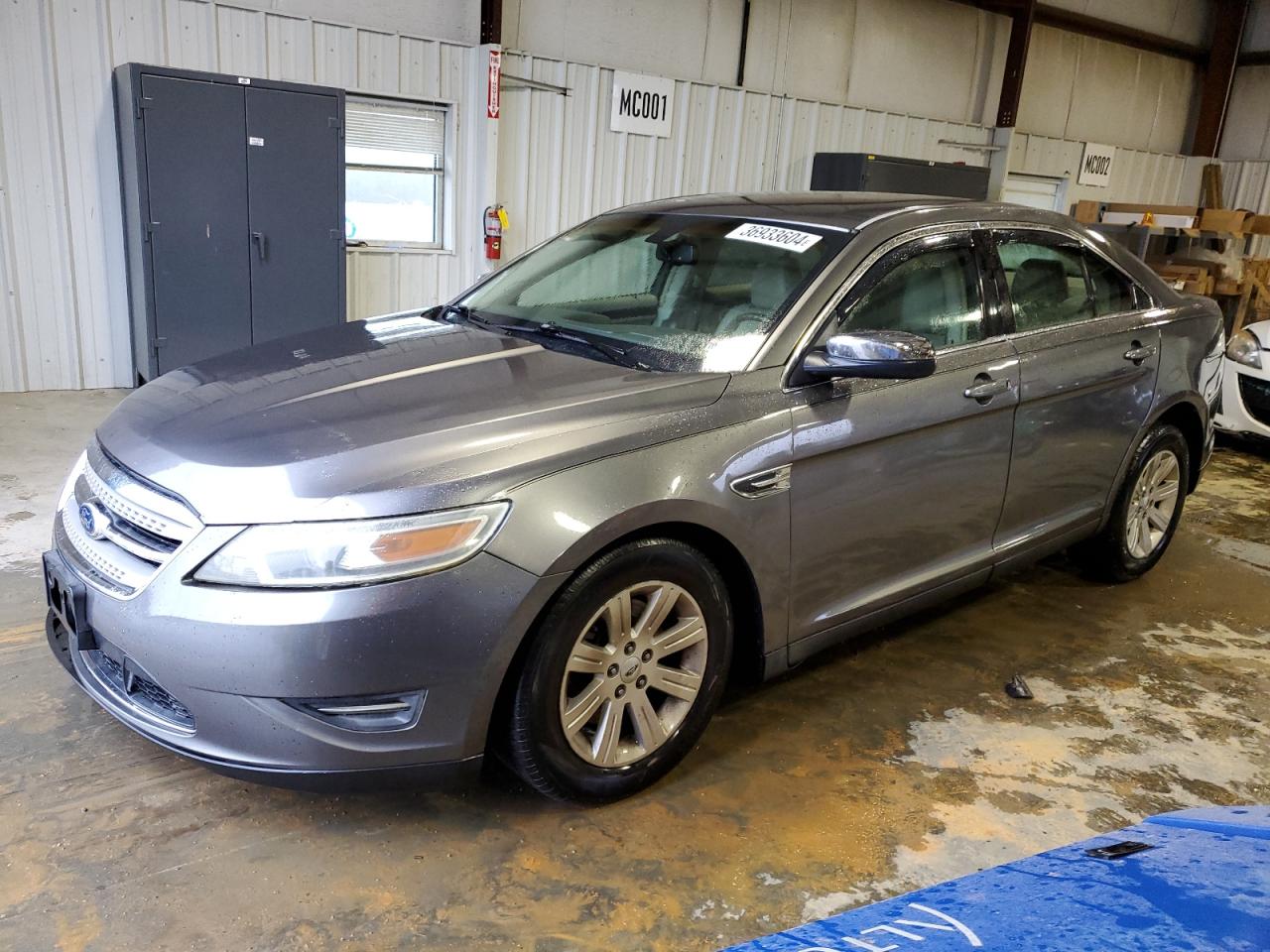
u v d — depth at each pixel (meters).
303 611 1.95
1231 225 9.78
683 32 8.70
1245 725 3.04
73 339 6.50
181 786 2.40
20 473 4.68
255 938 1.94
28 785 2.36
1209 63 13.44
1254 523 5.15
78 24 6.03
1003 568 3.29
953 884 1.16
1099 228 10.51
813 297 2.67
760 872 2.22
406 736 2.06
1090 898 1.02
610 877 2.17
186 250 6.20
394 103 7.36
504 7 7.64
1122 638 3.61
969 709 3.02
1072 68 12.11
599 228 3.43
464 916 2.03
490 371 2.54
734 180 9.31
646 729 2.40
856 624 2.85
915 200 3.21
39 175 6.14
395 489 2.01
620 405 2.32
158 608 2.01
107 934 1.92
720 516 2.36
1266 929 0.91
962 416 2.91
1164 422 3.90
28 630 3.13
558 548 2.09
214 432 2.24
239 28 6.51
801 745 2.76
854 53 9.98
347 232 7.43
